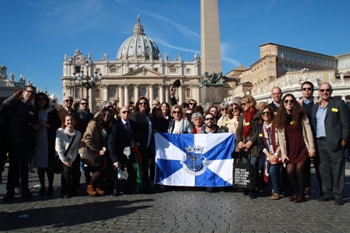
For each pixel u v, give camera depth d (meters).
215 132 8.31
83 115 10.01
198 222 5.26
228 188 8.14
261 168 8.12
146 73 98.44
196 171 8.00
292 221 5.29
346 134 6.32
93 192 7.48
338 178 6.42
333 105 6.48
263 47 75.69
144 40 131.50
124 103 98.44
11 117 7.06
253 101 7.46
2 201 6.99
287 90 44.50
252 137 7.20
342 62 83.62
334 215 5.61
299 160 6.55
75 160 7.68
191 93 101.06
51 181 7.64
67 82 95.88
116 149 7.54
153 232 4.81
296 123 6.61
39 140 7.56
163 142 8.36
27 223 5.34
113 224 5.21
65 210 6.16
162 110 9.66
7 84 46.09
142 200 6.92
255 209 6.06
